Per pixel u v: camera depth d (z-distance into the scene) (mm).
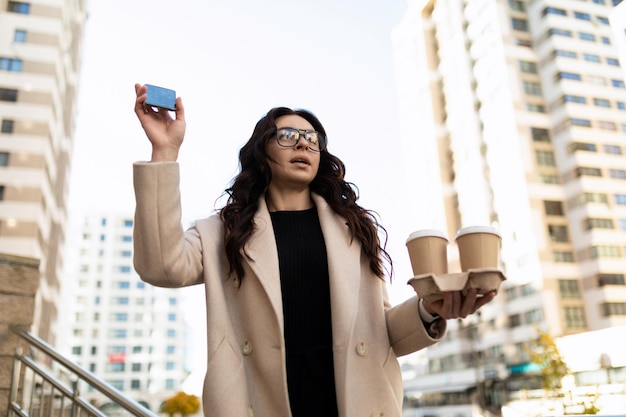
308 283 1348
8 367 3193
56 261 36719
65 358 2914
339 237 1402
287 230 1428
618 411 27469
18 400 3254
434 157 49469
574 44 42125
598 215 38000
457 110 48125
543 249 37875
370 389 1245
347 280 1321
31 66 31312
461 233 1103
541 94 42531
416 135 53375
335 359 1239
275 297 1260
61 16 33000
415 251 1124
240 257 1325
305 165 1486
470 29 47469
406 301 1344
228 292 1351
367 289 1391
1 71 30750
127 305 80062
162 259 1229
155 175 1240
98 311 79062
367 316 1346
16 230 28266
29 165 29594
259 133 1549
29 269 3441
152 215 1226
